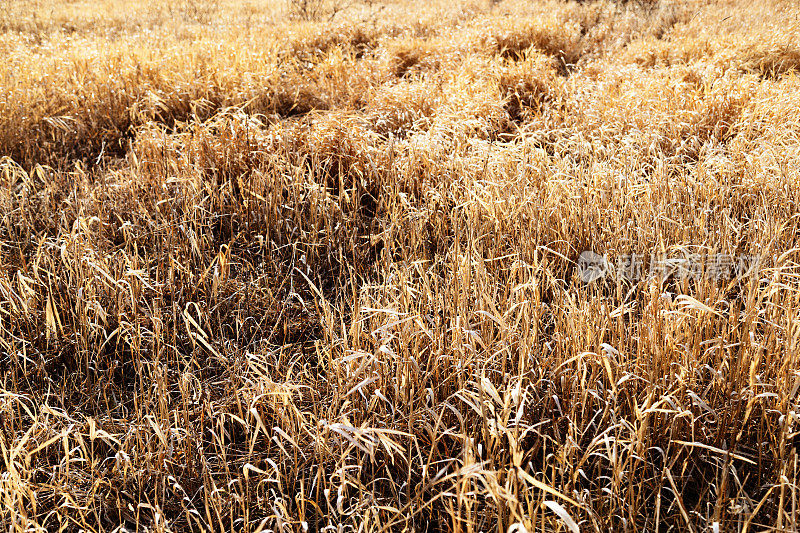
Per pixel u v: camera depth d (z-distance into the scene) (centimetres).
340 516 193
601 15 955
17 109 483
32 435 215
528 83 575
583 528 179
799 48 653
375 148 410
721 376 202
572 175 379
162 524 181
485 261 308
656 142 430
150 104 525
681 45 716
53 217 368
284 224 357
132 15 1102
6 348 269
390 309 236
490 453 183
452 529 183
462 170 385
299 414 201
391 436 208
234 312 293
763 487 185
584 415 210
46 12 1123
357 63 661
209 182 389
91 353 266
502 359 221
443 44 738
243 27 921
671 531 184
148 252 341
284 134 422
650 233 311
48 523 196
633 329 252
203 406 223
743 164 382
